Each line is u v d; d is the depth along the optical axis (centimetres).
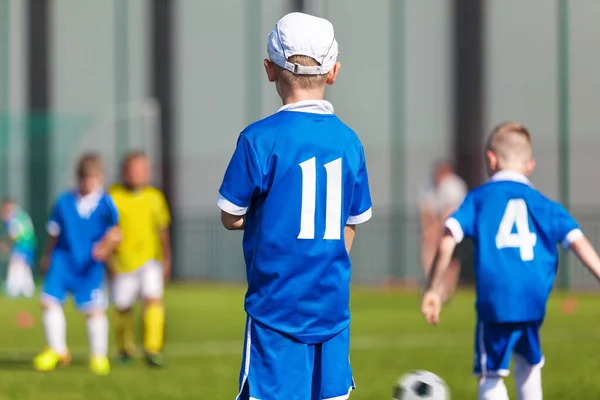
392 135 7338
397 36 7344
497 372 1709
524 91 6856
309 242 1348
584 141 6581
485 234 1728
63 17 8456
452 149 7125
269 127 1363
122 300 3133
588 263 1712
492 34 7012
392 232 7262
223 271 7756
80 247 2977
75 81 8406
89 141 8106
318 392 1366
